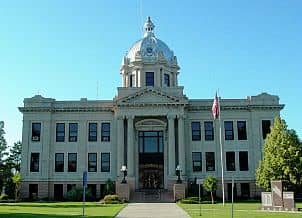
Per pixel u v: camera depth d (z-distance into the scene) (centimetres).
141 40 8500
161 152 7362
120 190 6481
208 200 6562
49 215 3512
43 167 7331
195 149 7394
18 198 7188
